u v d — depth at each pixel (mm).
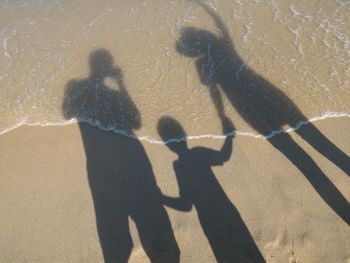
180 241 3850
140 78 6062
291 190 4156
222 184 4316
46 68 6551
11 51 7117
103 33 7305
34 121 5527
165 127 5164
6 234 4098
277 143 4730
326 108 5125
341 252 3566
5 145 5184
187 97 5605
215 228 3916
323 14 7078
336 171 4293
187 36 6918
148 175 4527
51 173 4699
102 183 4500
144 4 8188
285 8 7438
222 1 7969
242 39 6668
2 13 8539
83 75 6277
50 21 7980
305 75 5711
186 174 4484
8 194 4512
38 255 3879
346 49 6125
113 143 5016
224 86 5711
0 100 5969
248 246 3725
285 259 3592
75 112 5594
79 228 4066
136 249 3830
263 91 5535
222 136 4926
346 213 3875
